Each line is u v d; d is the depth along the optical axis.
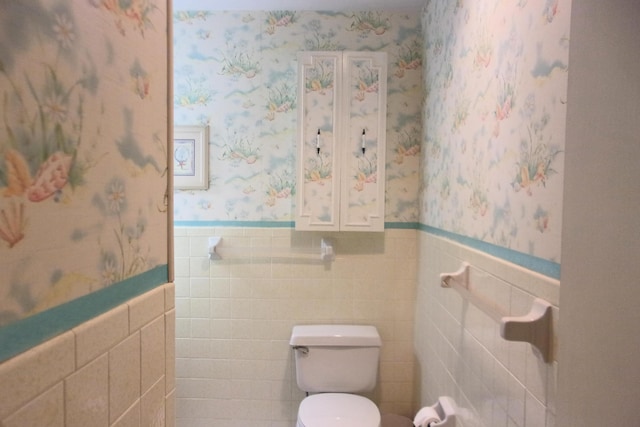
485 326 0.97
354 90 1.71
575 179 0.65
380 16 1.82
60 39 0.45
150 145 0.68
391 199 1.86
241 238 1.88
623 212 0.65
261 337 1.89
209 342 1.89
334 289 1.88
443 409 1.25
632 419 0.65
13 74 0.39
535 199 0.75
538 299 0.72
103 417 0.54
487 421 0.95
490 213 0.97
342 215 1.73
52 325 0.45
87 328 0.50
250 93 1.86
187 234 1.88
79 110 0.49
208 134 1.87
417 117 1.83
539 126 0.74
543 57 0.73
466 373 1.11
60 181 0.46
